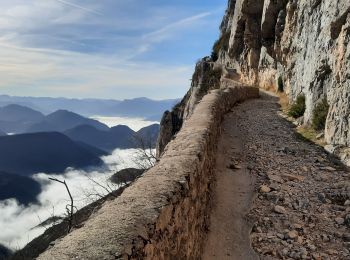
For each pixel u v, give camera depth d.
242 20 39.53
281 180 8.91
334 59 12.15
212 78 44.88
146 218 3.20
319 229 6.71
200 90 38.03
